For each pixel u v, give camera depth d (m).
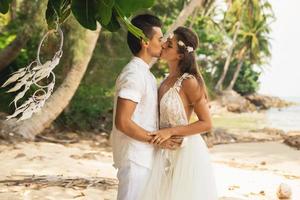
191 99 3.25
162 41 3.22
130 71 3.11
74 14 2.38
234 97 37.56
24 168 7.27
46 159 8.24
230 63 42.31
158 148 3.26
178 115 3.23
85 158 9.05
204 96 3.29
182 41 3.26
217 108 33.28
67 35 11.82
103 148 12.29
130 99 3.03
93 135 14.27
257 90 45.88
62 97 12.07
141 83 3.10
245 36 40.41
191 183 3.29
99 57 15.00
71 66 12.20
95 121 15.30
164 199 3.25
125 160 3.14
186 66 3.27
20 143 10.47
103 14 2.29
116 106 3.11
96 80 15.23
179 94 3.24
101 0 2.29
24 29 11.37
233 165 10.86
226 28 38.00
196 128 3.22
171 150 3.28
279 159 12.92
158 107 3.33
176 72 3.33
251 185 7.54
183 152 3.28
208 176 3.36
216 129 19.81
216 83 41.50
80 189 5.79
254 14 34.75
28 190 5.59
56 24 2.66
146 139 3.11
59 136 13.41
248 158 12.97
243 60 41.31
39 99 2.50
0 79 13.51
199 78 3.29
